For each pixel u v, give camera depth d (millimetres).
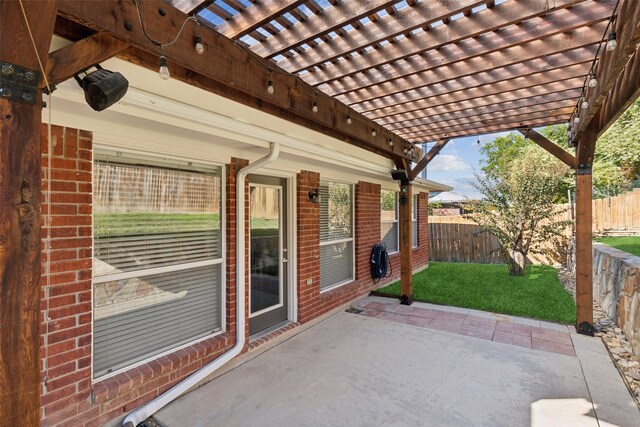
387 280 7133
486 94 3701
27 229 1246
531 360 3541
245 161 3602
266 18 2166
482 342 4027
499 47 2660
